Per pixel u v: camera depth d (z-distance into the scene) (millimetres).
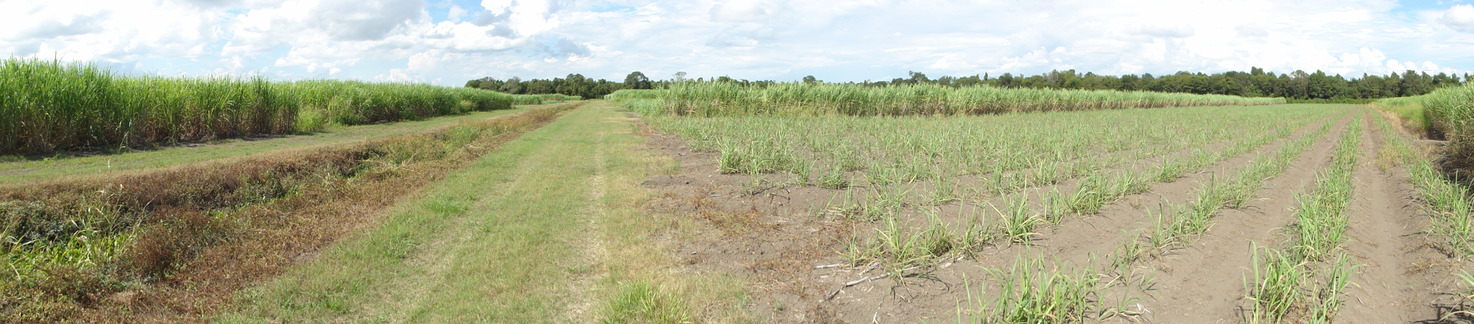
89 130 10695
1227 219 6863
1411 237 6367
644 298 4387
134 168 8594
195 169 7461
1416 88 94688
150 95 12070
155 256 5031
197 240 5645
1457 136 12398
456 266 5355
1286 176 10195
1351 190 8656
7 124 9336
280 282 4895
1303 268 4918
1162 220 6762
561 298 4699
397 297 4734
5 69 9438
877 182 8773
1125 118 26016
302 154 9180
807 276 5055
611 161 11398
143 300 4508
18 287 4387
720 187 8648
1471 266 5094
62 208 5777
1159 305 4434
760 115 24547
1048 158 11172
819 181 8766
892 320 4270
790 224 6664
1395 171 10812
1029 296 4066
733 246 5836
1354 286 4832
